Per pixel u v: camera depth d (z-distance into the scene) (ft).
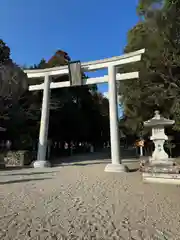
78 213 13.70
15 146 61.26
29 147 61.46
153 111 54.13
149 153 69.72
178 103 40.40
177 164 27.37
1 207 14.83
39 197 17.83
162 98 46.16
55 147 88.28
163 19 36.88
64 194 19.01
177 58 38.78
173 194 18.93
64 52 87.40
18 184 23.52
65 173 32.53
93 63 42.24
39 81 68.64
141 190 20.71
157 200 16.98
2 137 66.80
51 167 40.86
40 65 81.51
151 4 37.27
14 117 63.26
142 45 46.93
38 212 13.80
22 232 10.60
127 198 17.66
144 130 56.65
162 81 48.16
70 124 85.10
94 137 119.14
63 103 76.64
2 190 20.36
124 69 52.54
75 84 43.73
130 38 51.19
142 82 50.21
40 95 70.08
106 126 137.18
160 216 13.23
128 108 59.31
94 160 58.29
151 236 10.30
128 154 90.43
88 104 101.19
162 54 40.91
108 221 12.30
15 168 39.73
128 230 11.02
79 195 18.70
